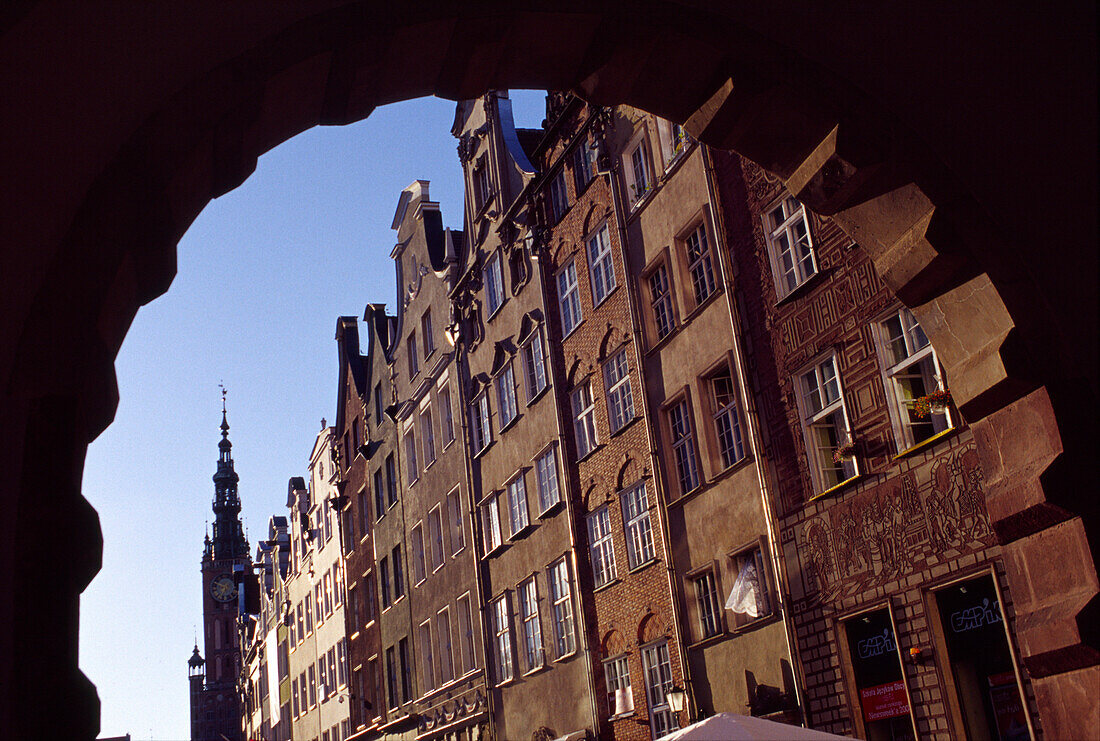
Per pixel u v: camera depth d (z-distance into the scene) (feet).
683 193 69.10
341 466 171.32
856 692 53.01
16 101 16.07
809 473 56.39
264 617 259.39
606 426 80.84
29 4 15.71
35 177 16.24
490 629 105.19
